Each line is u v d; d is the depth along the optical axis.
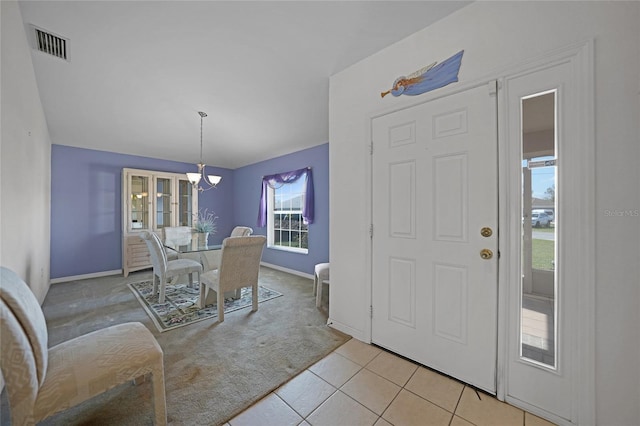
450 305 1.68
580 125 1.25
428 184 1.78
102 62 2.38
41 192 2.96
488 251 1.52
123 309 2.81
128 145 4.24
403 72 1.92
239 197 6.00
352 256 2.25
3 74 1.51
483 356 1.55
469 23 1.61
